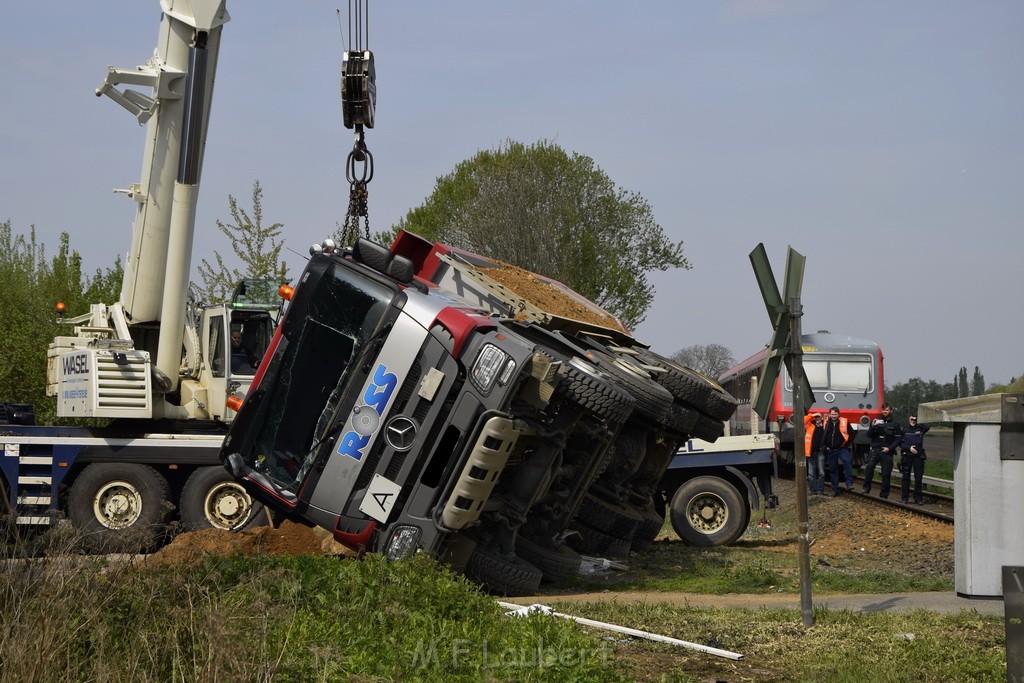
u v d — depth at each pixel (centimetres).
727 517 1772
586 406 1156
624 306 4319
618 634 871
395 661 679
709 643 850
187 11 1377
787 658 802
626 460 1536
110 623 631
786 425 3322
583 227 4328
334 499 1082
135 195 1463
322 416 1093
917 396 7831
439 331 1077
